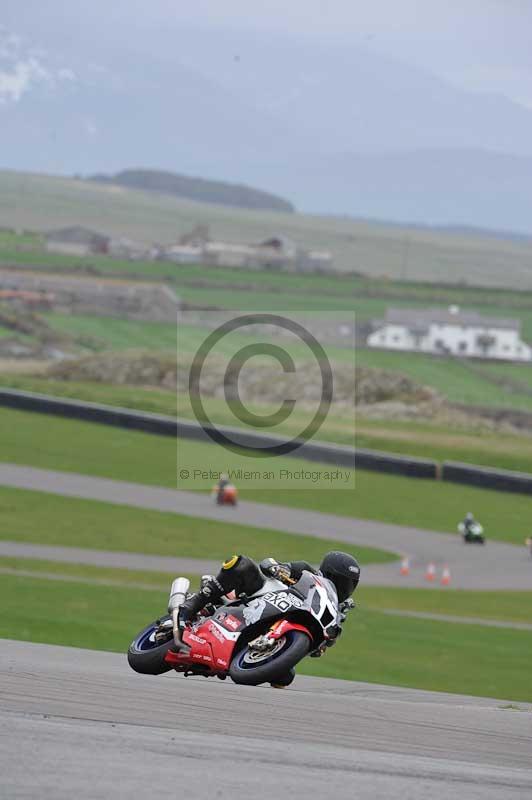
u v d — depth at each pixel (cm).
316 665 7844
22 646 5388
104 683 3003
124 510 16388
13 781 1666
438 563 15362
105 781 1717
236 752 2067
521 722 3259
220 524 16138
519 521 19612
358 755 2197
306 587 2959
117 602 9800
